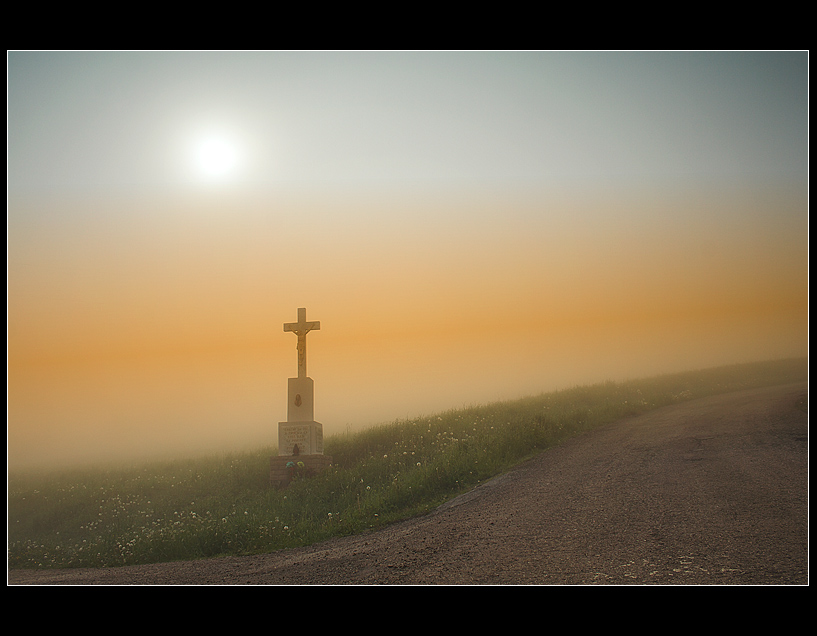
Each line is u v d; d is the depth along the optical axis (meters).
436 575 7.97
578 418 21.11
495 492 12.73
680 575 7.02
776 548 7.53
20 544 15.37
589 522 9.53
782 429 15.38
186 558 11.79
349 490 15.76
